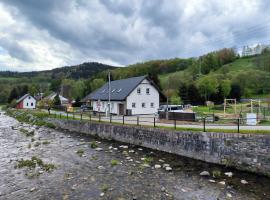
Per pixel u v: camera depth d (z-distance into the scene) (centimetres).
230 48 12419
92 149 2120
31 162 1656
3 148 2166
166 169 1516
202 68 10262
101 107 4962
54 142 2470
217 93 7094
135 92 4294
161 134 2017
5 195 1145
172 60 12006
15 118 5609
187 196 1124
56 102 8250
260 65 8931
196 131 1778
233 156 1545
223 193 1159
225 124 2316
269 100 5238
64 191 1183
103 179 1345
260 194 1150
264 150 1416
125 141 2398
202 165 1608
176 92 7244
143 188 1218
